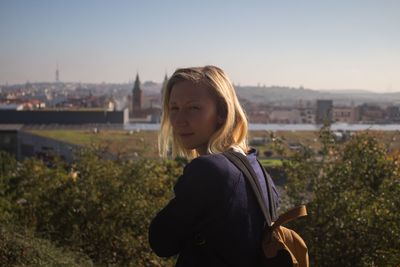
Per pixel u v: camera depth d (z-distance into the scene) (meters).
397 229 7.56
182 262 1.77
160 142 2.19
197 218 1.71
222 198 1.67
